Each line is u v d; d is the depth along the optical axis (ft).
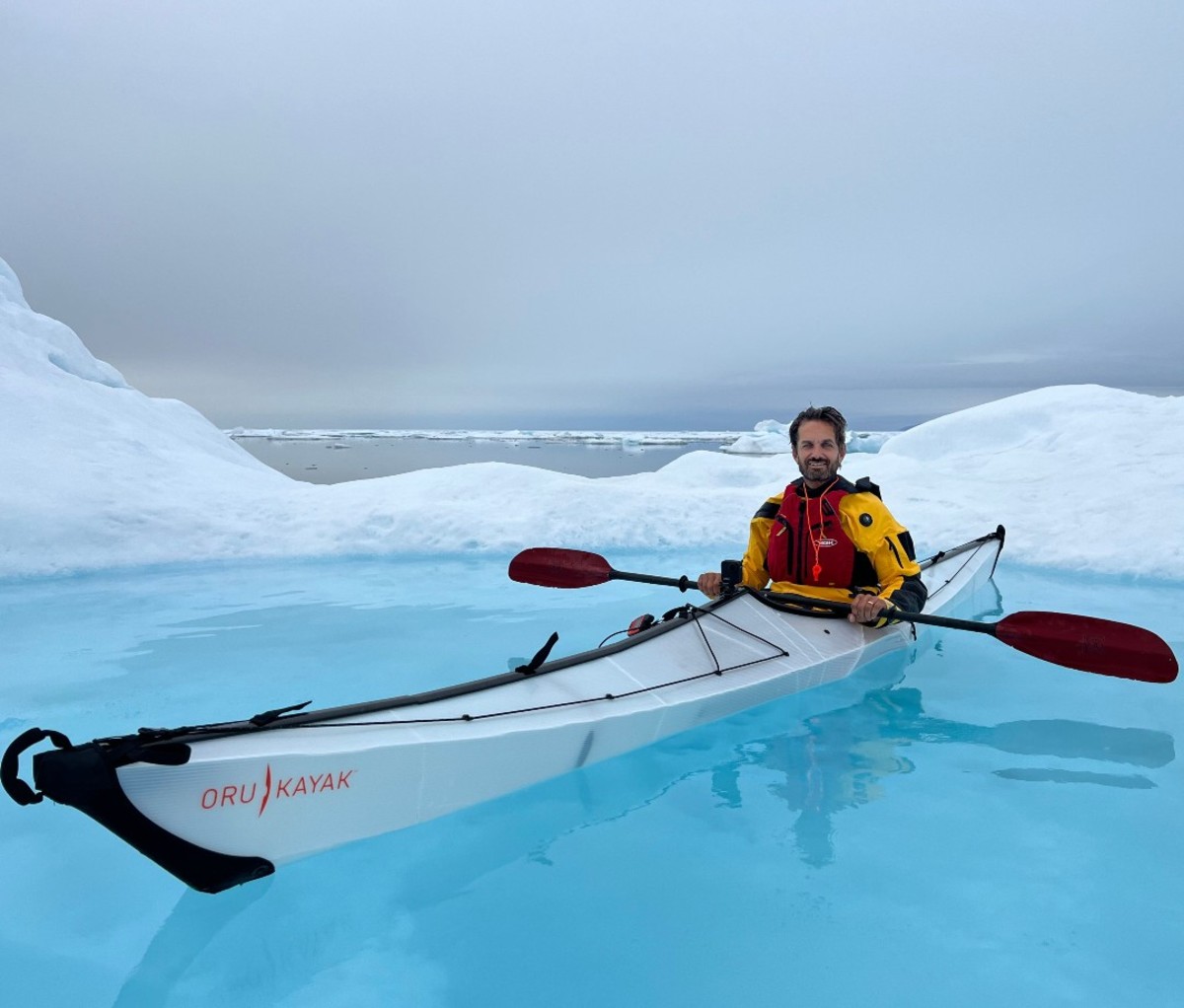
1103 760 9.48
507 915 6.42
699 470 34.96
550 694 8.59
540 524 24.21
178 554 21.36
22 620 15.92
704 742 9.89
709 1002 5.36
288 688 11.91
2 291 35.19
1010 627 10.21
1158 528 21.85
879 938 6.07
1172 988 5.46
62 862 7.25
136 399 32.83
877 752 9.80
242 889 6.70
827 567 12.13
